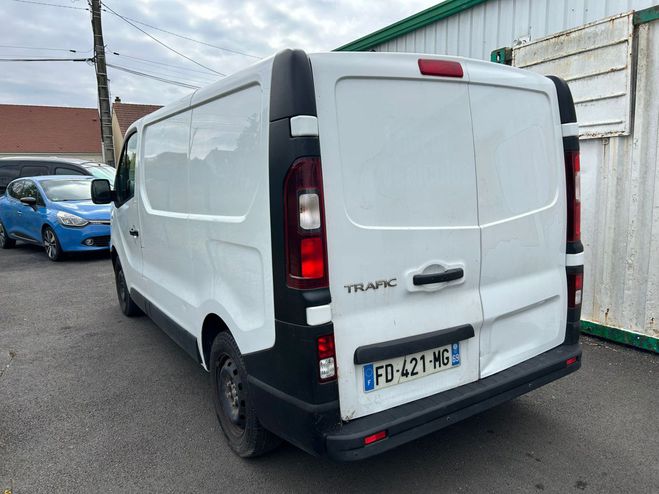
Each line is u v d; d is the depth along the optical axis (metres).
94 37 16.50
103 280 7.75
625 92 4.18
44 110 37.97
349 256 2.22
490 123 2.62
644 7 4.22
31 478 2.80
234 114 2.60
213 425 3.36
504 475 2.74
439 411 2.39
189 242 3.26
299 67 2.08
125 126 34.84
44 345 4.95
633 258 4.30
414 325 2.41
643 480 2.68
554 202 2.92
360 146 2.22
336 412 2.21
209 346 3.23
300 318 2.15
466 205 2.54
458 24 5.95
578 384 3.80
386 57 2.27
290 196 2.11
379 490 2.64
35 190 10.07
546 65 4.86
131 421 3.42
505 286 2.73
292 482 2.73
